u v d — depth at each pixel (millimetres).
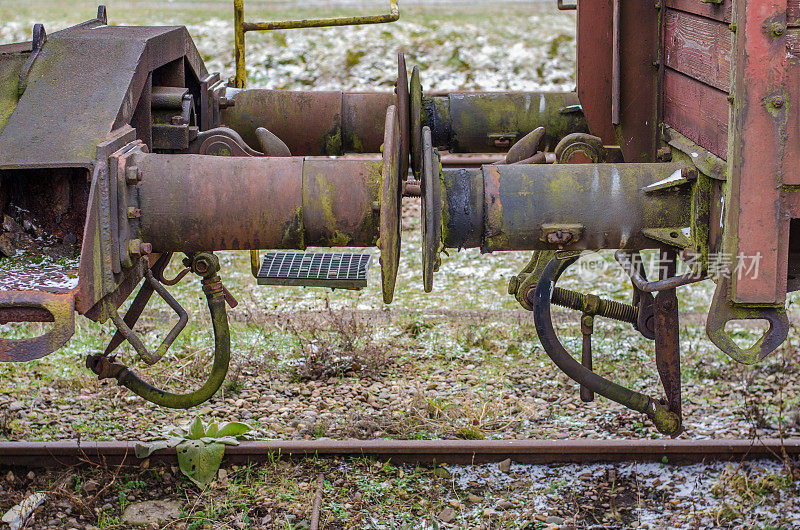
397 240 3492
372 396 5879
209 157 3561
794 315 7438
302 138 5496
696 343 6793
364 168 3549
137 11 16547
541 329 4195
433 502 4520
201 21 15922
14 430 5281
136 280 3738
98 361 4219
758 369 6359
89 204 3141
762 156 3182
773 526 4230
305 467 4844
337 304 7598
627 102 4570
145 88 4215
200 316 7133
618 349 6727
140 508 4469
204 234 3494
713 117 3695
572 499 4555
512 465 4910
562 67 14359
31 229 3764
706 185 3562
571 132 5426
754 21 3080
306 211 3488
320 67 14258
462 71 14211
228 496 4570
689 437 5281
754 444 4898
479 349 6703
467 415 5566
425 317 7262
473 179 3656
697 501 4527
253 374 6242
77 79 3689
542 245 3662
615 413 5637
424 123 5410
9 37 14922
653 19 4488
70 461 4832
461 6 17625
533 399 5863
